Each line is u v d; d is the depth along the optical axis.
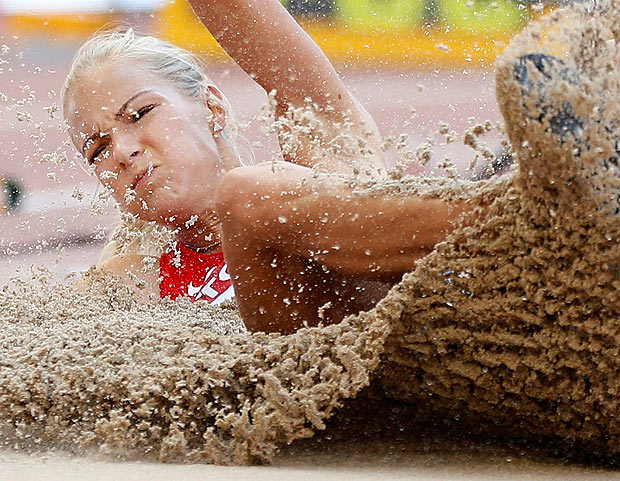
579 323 4.65
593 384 4.75
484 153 5.16
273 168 5.56
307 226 5.35
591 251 4.50
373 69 16.75
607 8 4.45
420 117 15.70
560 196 4.48
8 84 17.11
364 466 4.96
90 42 9.77
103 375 5.45
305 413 4.95
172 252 9.28
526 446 5.34
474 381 5.02
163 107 9.21
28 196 15.41
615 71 4.37
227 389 5.26
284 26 8.04
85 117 9.18
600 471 4.93
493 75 4.57
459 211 4.88
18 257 13.78
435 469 4.91
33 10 17.39
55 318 7.43
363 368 4.95
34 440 5.44
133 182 9.05
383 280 5.37
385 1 16.75
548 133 4.27
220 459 5.02
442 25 15.79
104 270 8.75
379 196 5.15
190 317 7.29
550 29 4.45
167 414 5.24
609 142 4.30
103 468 4.88
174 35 17.25
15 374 5.59
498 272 4.75
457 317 4.91
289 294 5.84
